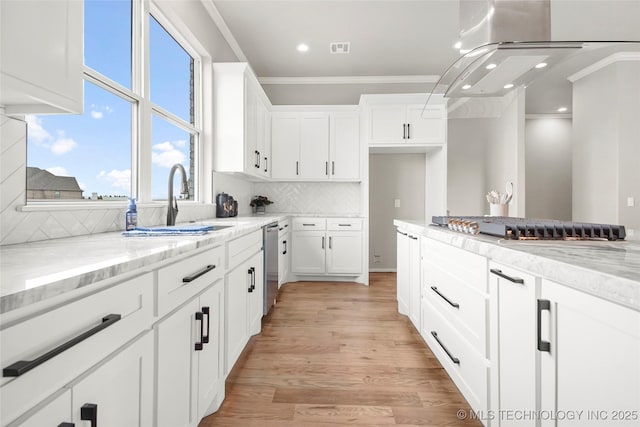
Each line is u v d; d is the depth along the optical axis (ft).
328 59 13.57
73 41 3.19
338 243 13.84
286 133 14.26
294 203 15.39
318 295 11.92
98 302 2.28
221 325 5.09
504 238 4.09
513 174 14.15
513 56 5.19
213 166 9.93
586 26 10.66
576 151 14.11
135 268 2.63
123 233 4.60
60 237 4.34
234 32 11.46
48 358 1.77
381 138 13.42
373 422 4.87
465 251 4.80
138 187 6.43
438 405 5.30
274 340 7.84
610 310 2.25
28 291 1.67
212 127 9.84
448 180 14.65
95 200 5.39
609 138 12.58
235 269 5.87
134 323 2.75
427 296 6.75
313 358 6.92
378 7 10.07
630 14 9.91
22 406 1.68
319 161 14.24
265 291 8.79
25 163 3.85
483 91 6.52
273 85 15.61
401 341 7.79
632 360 2.10
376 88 15.47
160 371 3.18
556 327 2.84
